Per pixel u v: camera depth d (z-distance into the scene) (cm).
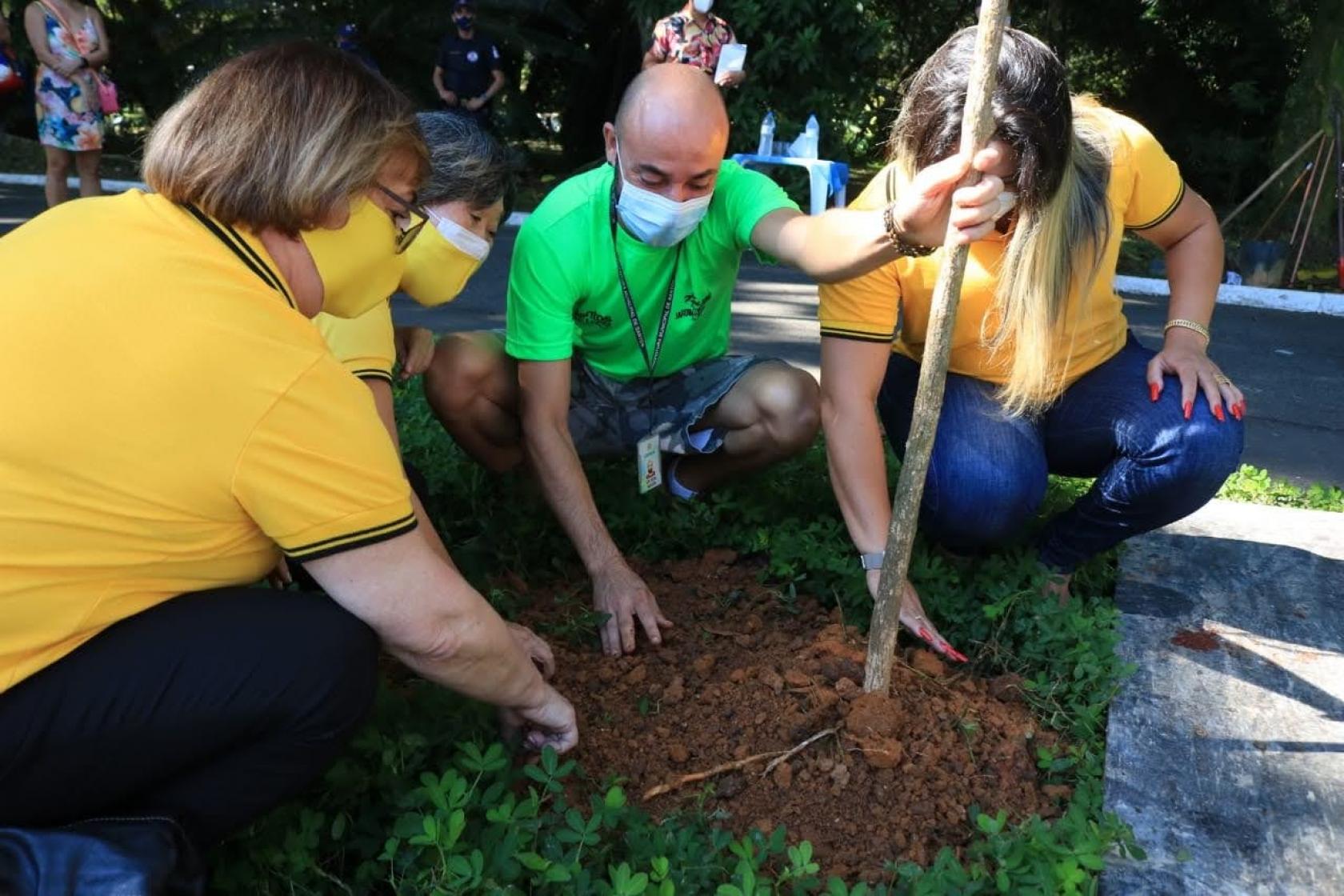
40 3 901
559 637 276
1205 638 289
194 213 169
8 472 156
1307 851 215
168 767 175
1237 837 218
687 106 262
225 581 178
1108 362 292
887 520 268
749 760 230
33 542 158
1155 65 1552
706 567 312
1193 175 1506
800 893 194
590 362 321
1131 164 278
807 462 370
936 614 280
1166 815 223
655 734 241
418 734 210
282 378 163
